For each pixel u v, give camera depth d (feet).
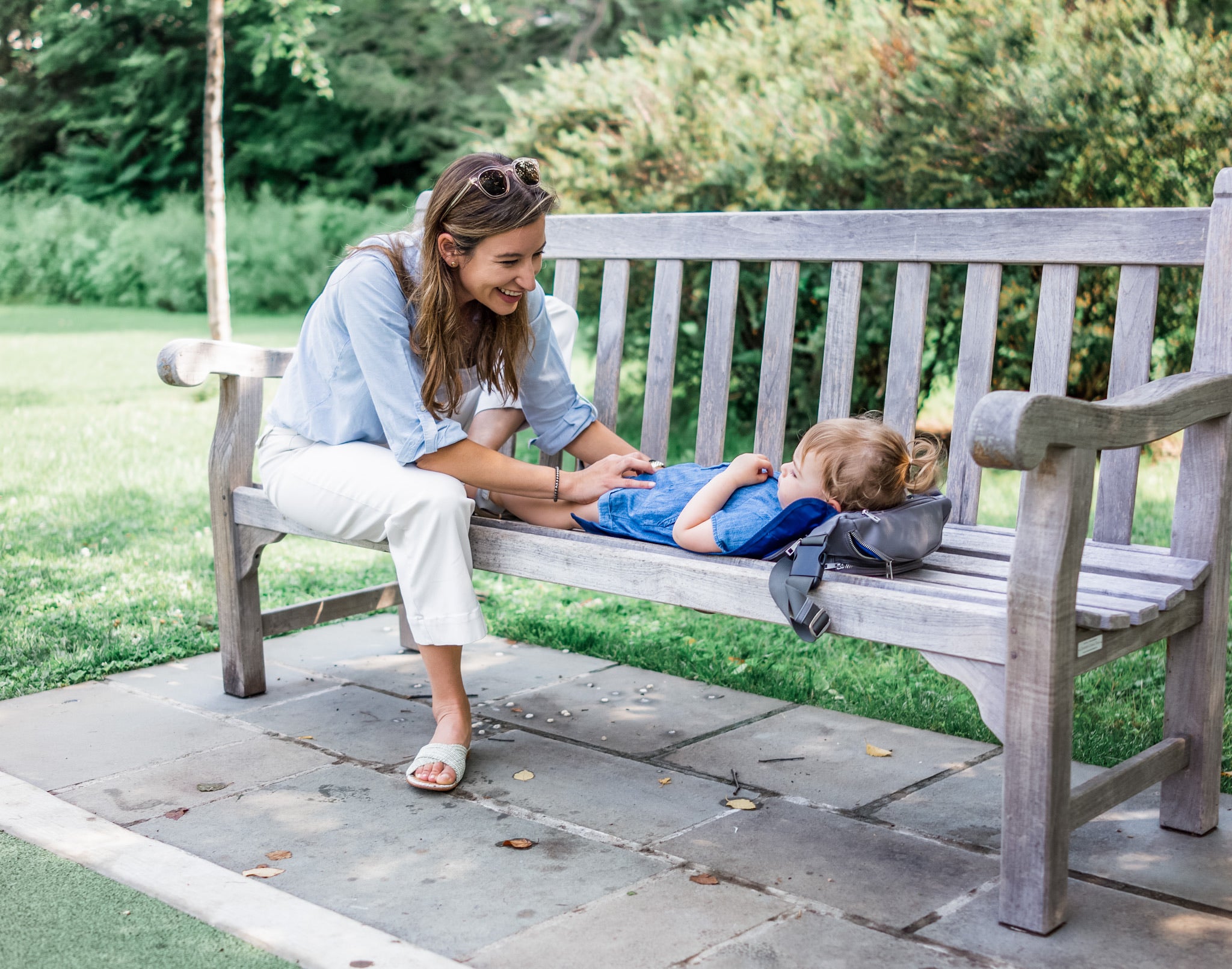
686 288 18.53
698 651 10.79
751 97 18.33
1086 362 16.63
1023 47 16.37
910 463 7.17
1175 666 7.01
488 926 5.99
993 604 6.03
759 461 7.53
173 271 51.90
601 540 7.66
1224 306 6.96
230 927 5.90
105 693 9.78
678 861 6.74
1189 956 5.70
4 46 60.75
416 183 57.52
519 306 8.16
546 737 8.82
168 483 18.30
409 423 7.70
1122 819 7.32
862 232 8.50
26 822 7.11
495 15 51.55
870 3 18.03
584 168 19.04
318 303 8.30
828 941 5.85
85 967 5.54
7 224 56.75
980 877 6.55
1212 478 6.79
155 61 57.21
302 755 8.44
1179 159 15.42
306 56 27.73
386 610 12.50
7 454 20.48
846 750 8.53
